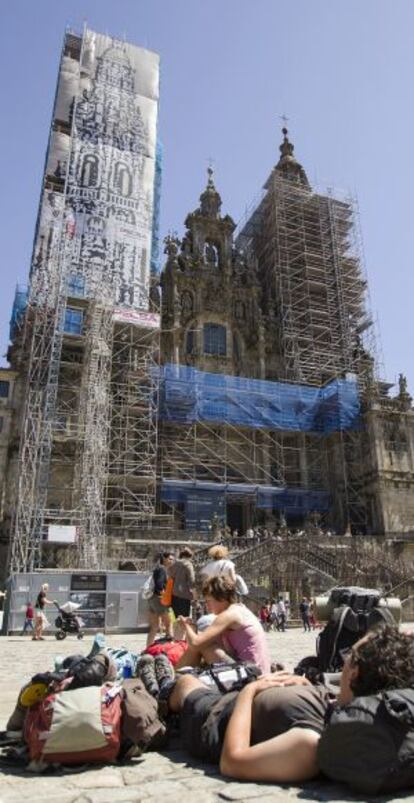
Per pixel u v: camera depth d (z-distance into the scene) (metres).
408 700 4.98
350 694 5.39
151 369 52.97
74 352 50.56
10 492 45.00
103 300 50.66
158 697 7.29
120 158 59.25
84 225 55.25
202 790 5.22
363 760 4.85
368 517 54.66
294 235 69.56
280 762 5.26
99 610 30.59
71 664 7.10
